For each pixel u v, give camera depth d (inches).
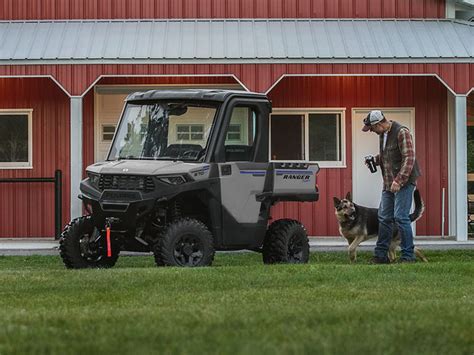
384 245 1143.0
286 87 1632.6
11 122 1633.9
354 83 1637.6
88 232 1043.3
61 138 1625.2
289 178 1064.8
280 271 904.9
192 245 999.0
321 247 1433.3
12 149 1631.4
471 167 1697.8
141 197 976.9
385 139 1135.0
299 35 1546.5
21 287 801.6
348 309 644.7
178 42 1520.7
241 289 791.7
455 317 604.4
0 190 1624.0
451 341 531.5
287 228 1090.1
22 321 601.6
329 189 1635.1
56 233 1567.4
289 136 1637.6
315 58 1472.7
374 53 1487.5
